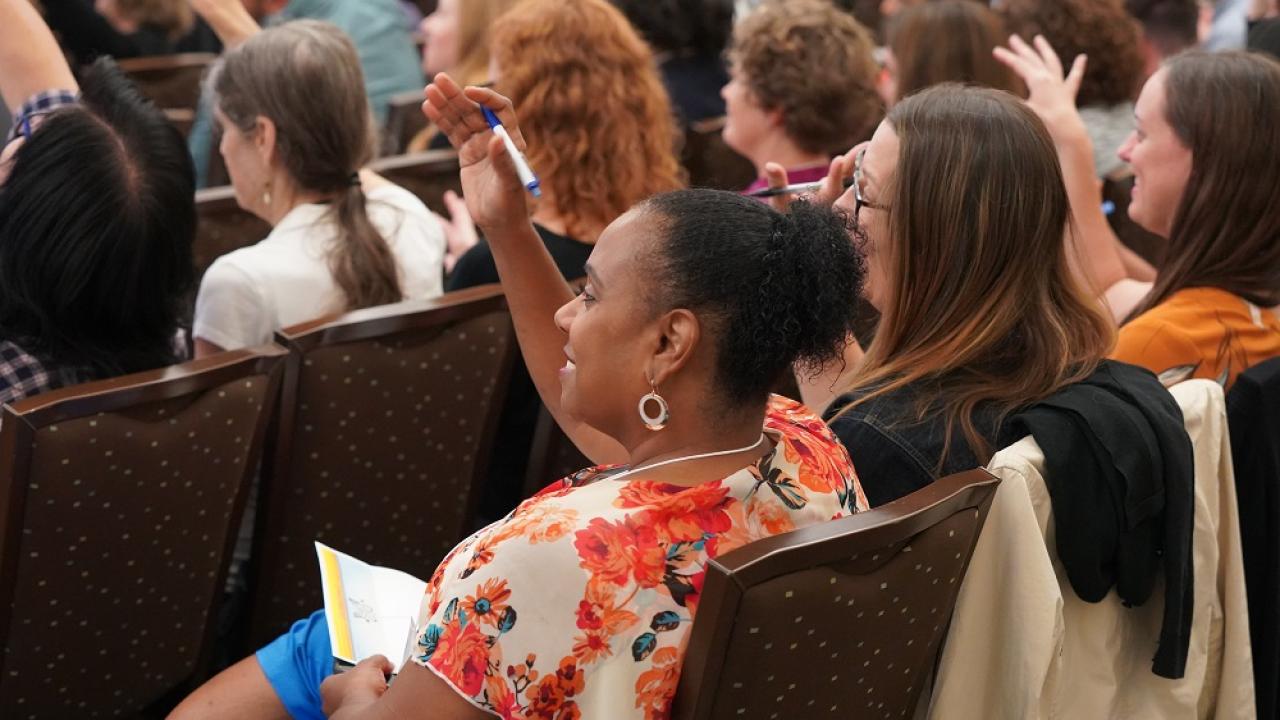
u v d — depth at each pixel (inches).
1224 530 75.7
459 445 97.7
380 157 178.2
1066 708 69.3
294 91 101.3
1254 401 77.5
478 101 71.1
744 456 56.8
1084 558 66.1
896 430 69.2
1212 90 89.4
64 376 87.7
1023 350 71.0
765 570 50.3
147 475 79.1
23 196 85.4
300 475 92.0
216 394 82.0
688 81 174.6
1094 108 145.3
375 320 89.8
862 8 226.2
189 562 84.7
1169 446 67.2
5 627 77.7
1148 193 94.3
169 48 229.3
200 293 100.8
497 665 52.9
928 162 71.8
